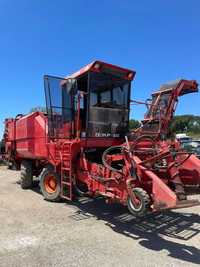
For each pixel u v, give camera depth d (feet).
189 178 15.17
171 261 10.94
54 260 11.03
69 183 16.79
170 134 19.94
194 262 10.86
